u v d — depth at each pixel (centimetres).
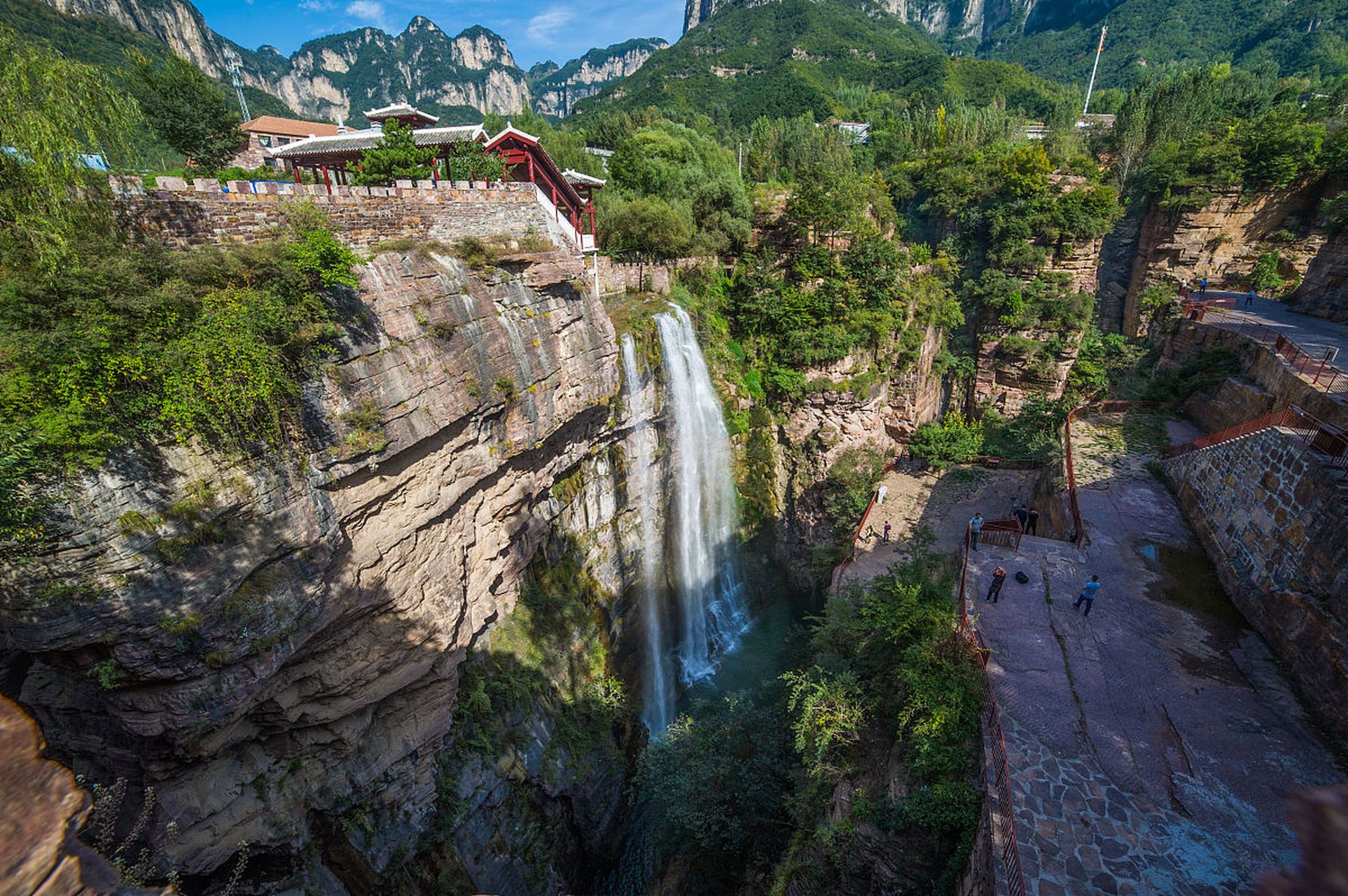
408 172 2422
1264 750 1216
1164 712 1317
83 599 1020
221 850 1368
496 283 1981
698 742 2152
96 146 1118
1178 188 5003
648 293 3616
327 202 1545
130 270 1071
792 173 6184
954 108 9206
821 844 1498
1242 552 1714
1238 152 4753
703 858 2080
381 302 1548
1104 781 1159
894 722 1597
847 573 2633
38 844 363
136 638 1089
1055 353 4622
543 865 2028
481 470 1930
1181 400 2914
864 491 3462
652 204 3512
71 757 1245
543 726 2206
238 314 1198
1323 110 5244
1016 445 4172
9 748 386
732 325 4206
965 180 4981
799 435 3962
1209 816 1088
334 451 1412
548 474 2377
